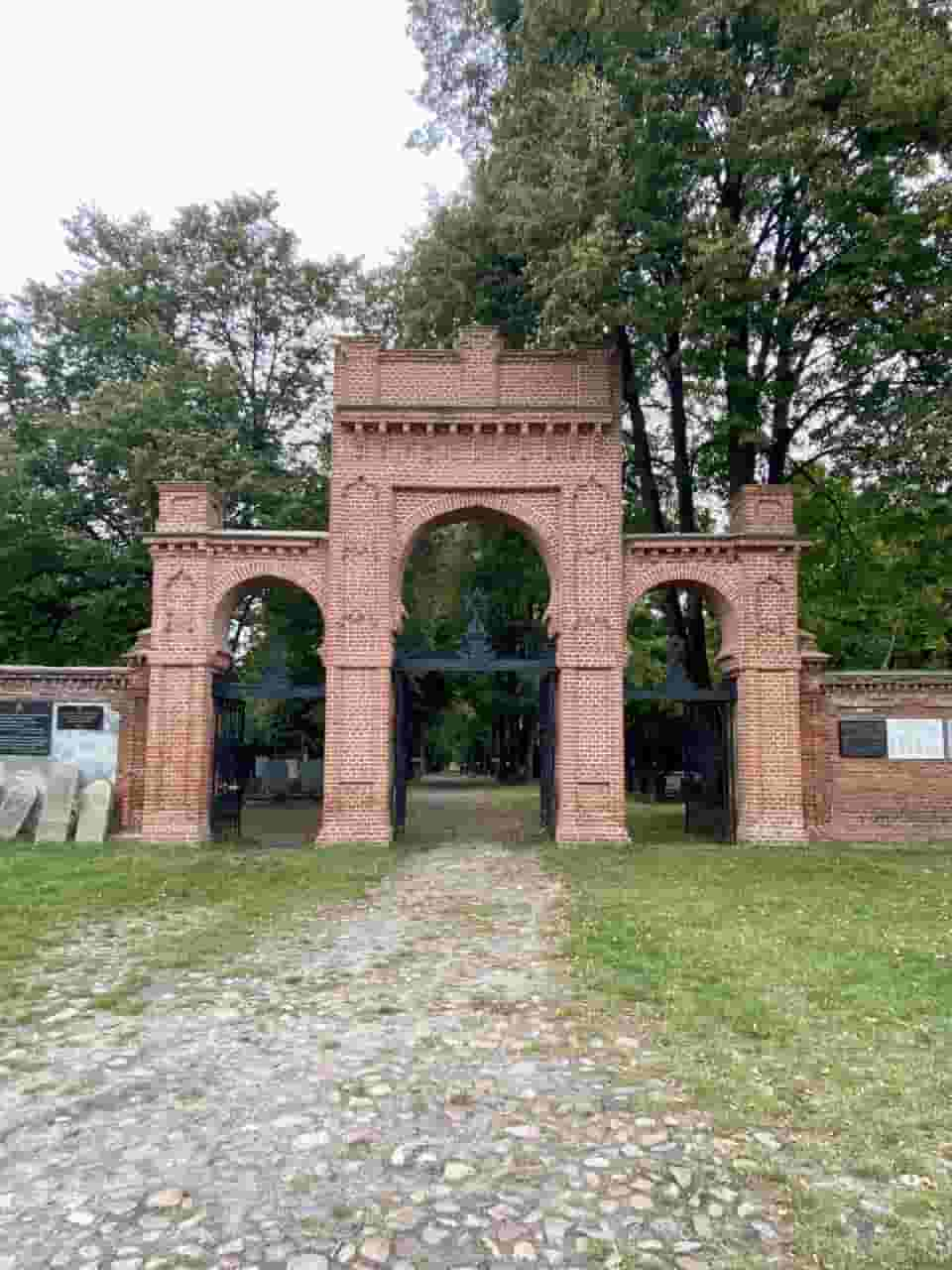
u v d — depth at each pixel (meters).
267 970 8.40
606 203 17.11
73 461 26.33
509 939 9.71
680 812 28.41
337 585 18.03
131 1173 4.54
